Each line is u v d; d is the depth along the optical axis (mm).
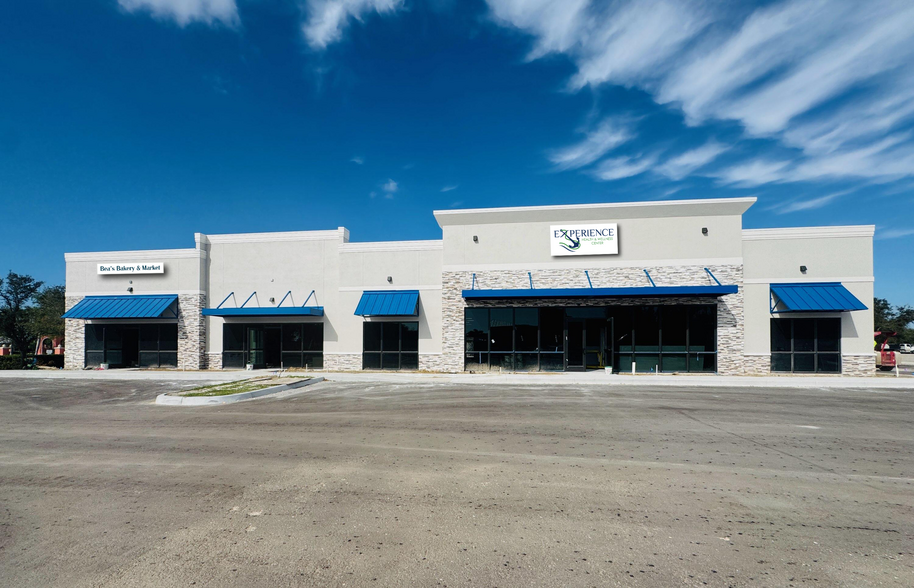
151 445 8594
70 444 8719
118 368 24844
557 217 21844
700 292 19516
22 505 5695
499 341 22016
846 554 4422
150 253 24797
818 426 9992
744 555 4398
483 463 7324
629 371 21000
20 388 17547
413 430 9758
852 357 19938
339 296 23703
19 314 41719
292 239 24375
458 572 4094
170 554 4441
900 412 11680
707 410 11938
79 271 25312
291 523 5133
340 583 3914
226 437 9203
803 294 19797
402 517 5277
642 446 8344
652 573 4074
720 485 6277
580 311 21562
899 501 5723
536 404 13047
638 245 21281
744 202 20406
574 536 4793
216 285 24734
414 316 23047
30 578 4012
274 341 24234
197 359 24109
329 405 13195
